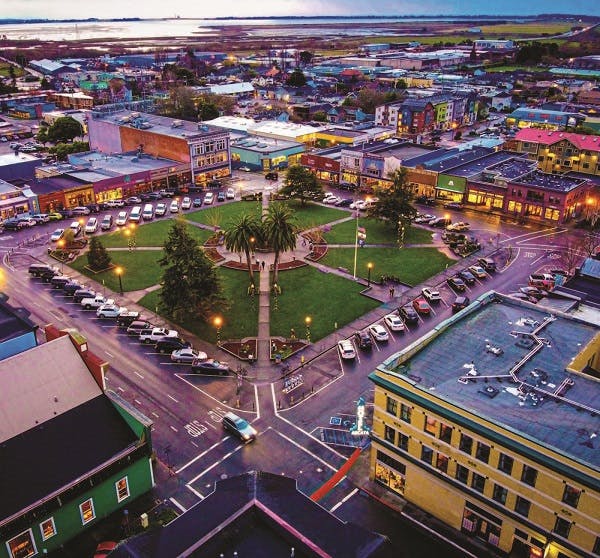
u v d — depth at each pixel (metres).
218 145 166.88
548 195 131.88
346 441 63.19
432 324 87.81
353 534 36.84
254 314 90.19
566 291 80.38
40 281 101.62
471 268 105.31
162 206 138.00
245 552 35.53
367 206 141.12
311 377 74.44
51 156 189.75
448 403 49.12
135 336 83.75
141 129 174.00
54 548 50.09
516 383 52.72
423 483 53.69
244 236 93.00
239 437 63.06
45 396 53.72
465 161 161.25
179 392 70.94
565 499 44.06
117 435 54.31
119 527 52.28
